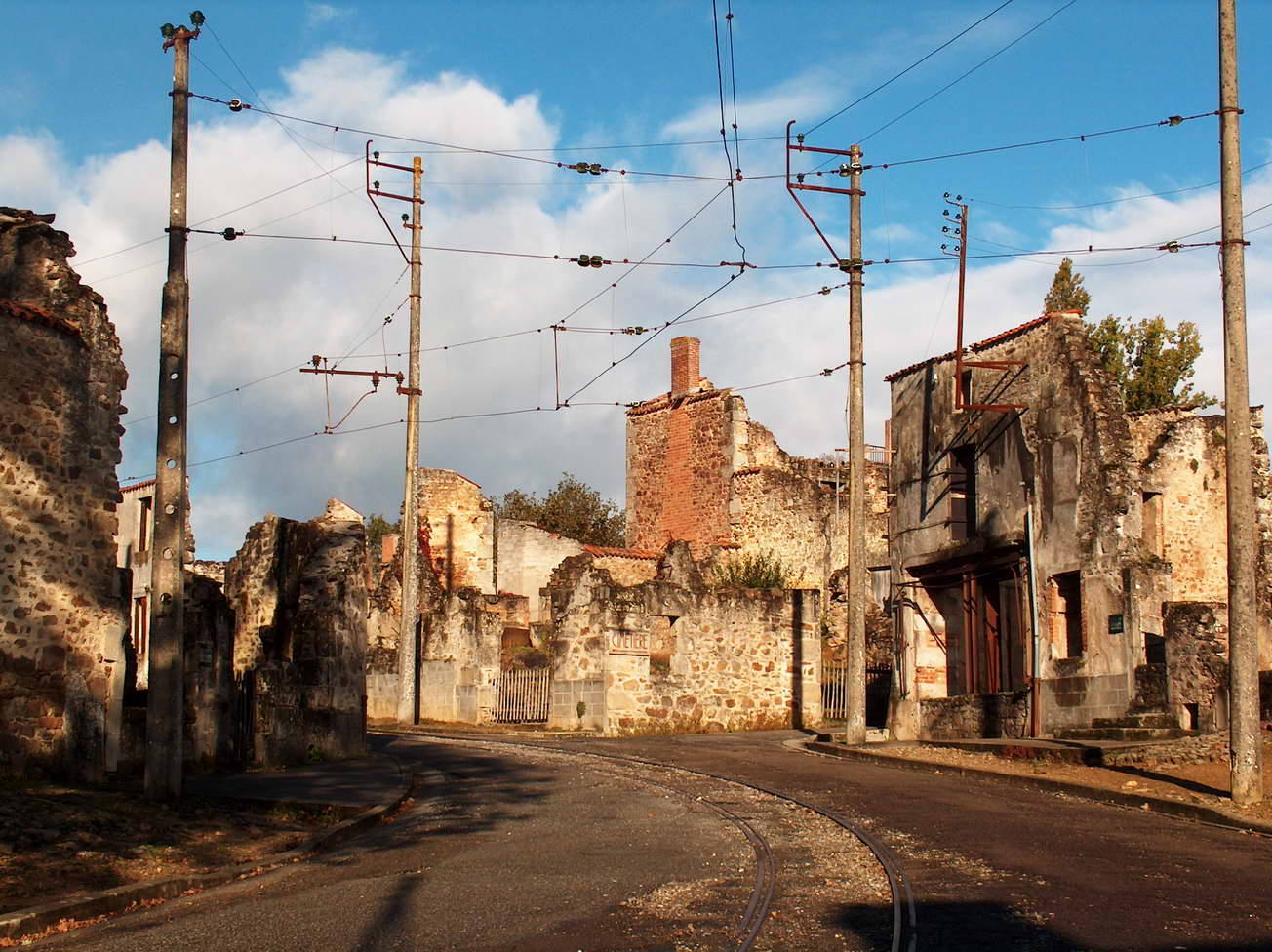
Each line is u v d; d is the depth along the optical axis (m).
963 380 29.25
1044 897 10.96
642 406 56.66
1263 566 28.59
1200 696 22.09
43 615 18.00
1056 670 25.59
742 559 49.72
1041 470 26.50
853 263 27.36
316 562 24.42
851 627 26.66
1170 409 33.81
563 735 30.17
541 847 14.36
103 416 19.06
